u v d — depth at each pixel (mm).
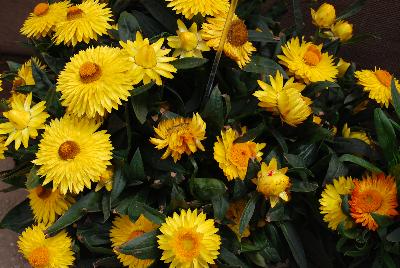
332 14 718
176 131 615
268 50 712
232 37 646
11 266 769
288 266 689
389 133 638
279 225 656
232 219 651
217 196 626
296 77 689
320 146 664
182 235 595
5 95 909
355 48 822
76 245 662
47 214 667
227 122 655
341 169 651
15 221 703
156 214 621
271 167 622
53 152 614
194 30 647
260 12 761
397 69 814
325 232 677
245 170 624
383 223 616
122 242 646
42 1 871
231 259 631
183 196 635
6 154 675
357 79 718
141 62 623
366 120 722
